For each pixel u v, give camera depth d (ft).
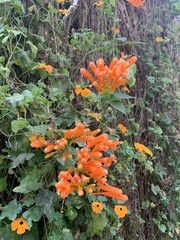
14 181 1.57
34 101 1.41
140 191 2.24
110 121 1.95
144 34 2.50
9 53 1.56
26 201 1.43
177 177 2.47
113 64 1.49
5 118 1.49
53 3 1.89
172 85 2.59
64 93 1.72
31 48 1.63
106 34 2.12
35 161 1.50
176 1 2.69
